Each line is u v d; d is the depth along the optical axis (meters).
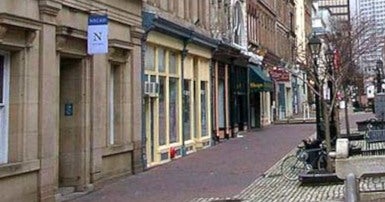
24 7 12.40
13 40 12.06
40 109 13.03
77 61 15.51
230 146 27.84
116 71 18.19
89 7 15.46
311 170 16.30
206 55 28.28
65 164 15.27
